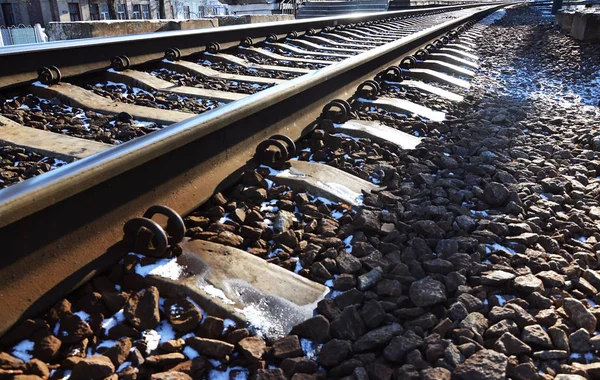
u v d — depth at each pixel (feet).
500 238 7.82
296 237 7.57
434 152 11.59
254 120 10.12
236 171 9.11
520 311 5.96
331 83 14.35
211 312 5.90
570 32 39.09
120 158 6.46
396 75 19.21
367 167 10.55
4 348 5.06
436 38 32.83
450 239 7.55
